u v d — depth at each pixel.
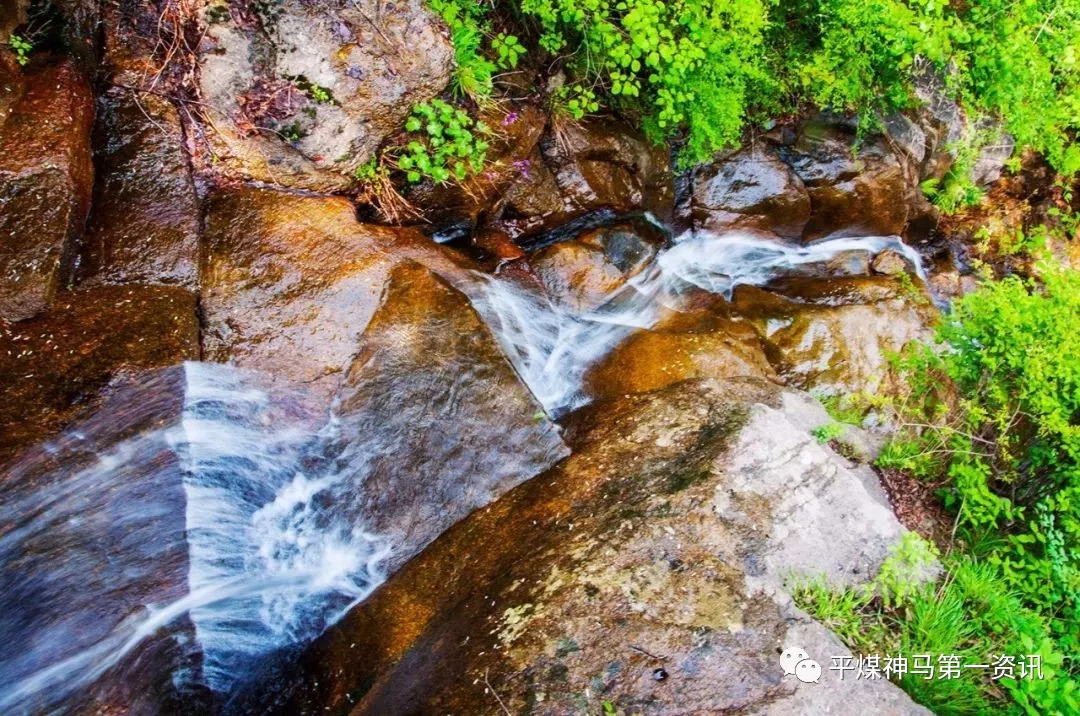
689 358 5.41
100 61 4.48
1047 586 4.33
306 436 4.10
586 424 4.55
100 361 3.60
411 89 5.10
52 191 3.83
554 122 6.26
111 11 4.48
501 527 3.90
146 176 4.36
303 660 3.82
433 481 4.15
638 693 2.97
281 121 4.83
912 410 5.69
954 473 4.81
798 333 6.31
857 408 5.97
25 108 3.96
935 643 3.59
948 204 8.35
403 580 3.87
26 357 3.50
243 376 4.02
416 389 4.24
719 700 2.97
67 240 3.84
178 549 3.67
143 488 3.55
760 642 3.18
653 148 6.89
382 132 5.15
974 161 8.16
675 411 4.40
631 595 3.30
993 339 4.93
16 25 4.04
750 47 6.05
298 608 3.99
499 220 6.16
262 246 4.43
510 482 4.20
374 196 5.32
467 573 3.74
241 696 3.82
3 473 3.11
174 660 3.66
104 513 3.39
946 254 8.71
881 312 6.59
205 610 3.79
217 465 3.85
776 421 4.21
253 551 3.98
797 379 6.08
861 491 4.01
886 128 7.52
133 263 4.06
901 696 3.13
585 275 6.11
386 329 4.32
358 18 4.86
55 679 3.16
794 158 7.55
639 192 6.86
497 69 5.77
